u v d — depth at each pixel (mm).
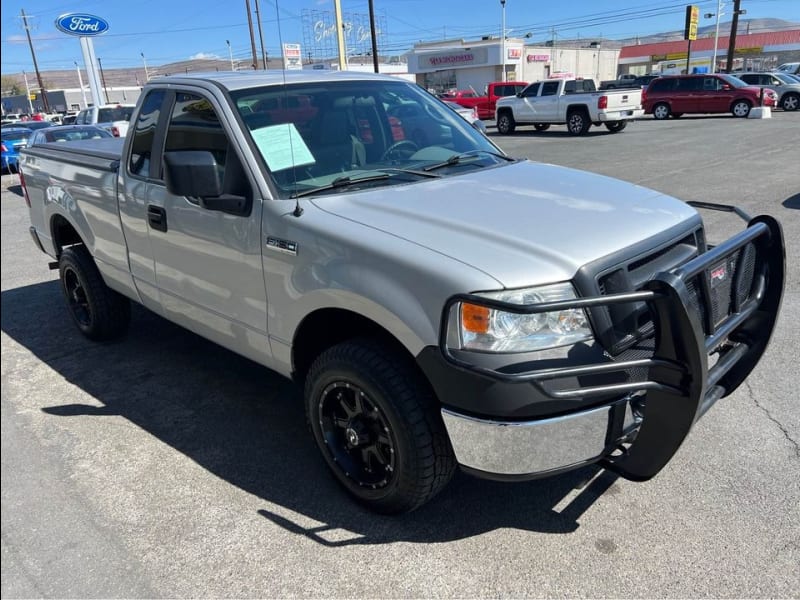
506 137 23094
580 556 2711
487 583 2588
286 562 2744
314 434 3182
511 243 2566
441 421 2660
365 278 2646
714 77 25734
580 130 22141
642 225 2840
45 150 5406
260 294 3188
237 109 3385
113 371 4688
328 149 3473
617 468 2740
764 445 3418
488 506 3062
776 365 4312
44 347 5207
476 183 3311
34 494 3260
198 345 5121
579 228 2721
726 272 2910
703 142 17109
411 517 3008
